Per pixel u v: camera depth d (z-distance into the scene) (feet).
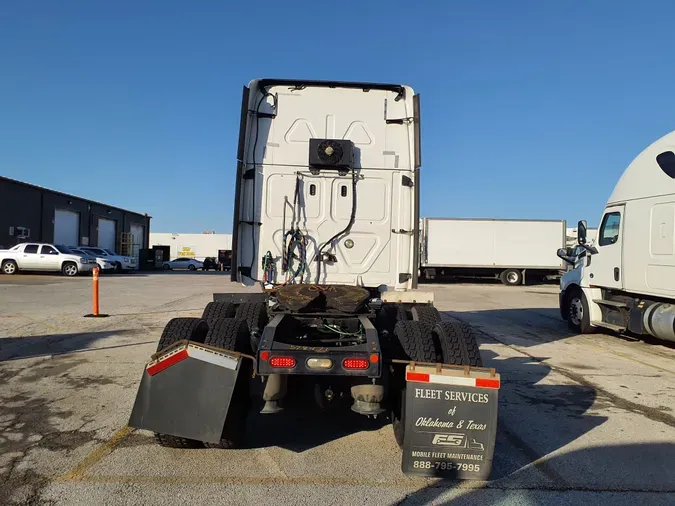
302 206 20.01
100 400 18.08
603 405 18.98
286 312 15.55
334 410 17.21
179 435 12.42
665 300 29.32
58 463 12.87
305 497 11.41
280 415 16.98
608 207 33.06
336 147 19.79
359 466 13.12
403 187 20.33
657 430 16.35
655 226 28.76
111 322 35.50
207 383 12.55
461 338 13.97
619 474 13.01
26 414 16.55
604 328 35.70
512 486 12.22
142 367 22.80
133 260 115.65
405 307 19.99
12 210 106.83
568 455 14.23
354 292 16.79
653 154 29.35
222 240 255.91
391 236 20.22
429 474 12.05
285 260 19.85
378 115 20.44
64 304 45.55
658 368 25.39
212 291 62.59
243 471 12.66
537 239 99.55
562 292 38.34
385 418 16.76
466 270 102.42
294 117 20.24
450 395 11.98
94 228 142.31
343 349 12.78
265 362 12.41
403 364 13.93
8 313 39.17
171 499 11.14
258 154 20.01
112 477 12.14
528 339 33.58
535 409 18.38
